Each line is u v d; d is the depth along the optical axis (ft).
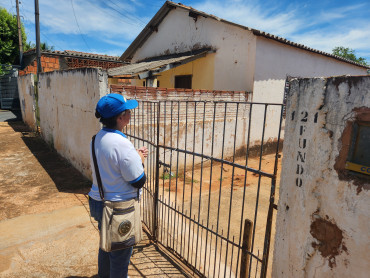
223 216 14.30
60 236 11.51
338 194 5.01
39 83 30.14
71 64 46.91
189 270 9.42
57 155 25.35
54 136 26.45
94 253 10.37
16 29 64.39
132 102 6.81
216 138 24.03
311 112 5.34
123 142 6.22
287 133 5.96
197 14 30.37
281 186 6.23
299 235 5.87
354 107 4.60
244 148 26.78
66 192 16.51
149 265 9.64
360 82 4.47
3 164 22.04
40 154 25.58
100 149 6.29
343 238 5.00
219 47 28.43
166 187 18.40
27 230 11.91
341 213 4.98
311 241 5.61
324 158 5.19
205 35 29.99
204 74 30.42
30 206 14.42
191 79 32.19
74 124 20.30
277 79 28.02
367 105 4.40
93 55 48.75
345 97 4.73
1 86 49.47
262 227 13.12
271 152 29.58
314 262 5.60
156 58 37.86
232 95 24.36
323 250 5.40
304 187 5.65
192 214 14.44
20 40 60.44
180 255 10.04
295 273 6.05
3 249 10.41
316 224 5.47
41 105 30.58
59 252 10.37
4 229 11.94
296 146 5.75
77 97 19.04
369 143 4.46
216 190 18.24
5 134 33.88
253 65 25.29
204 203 15.98
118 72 25.89
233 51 26.99
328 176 5.16
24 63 62.23
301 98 5.55
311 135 5.39
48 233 11.72
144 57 41.29
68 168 21.43
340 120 4.85
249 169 6.96
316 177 5.38
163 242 11.30
